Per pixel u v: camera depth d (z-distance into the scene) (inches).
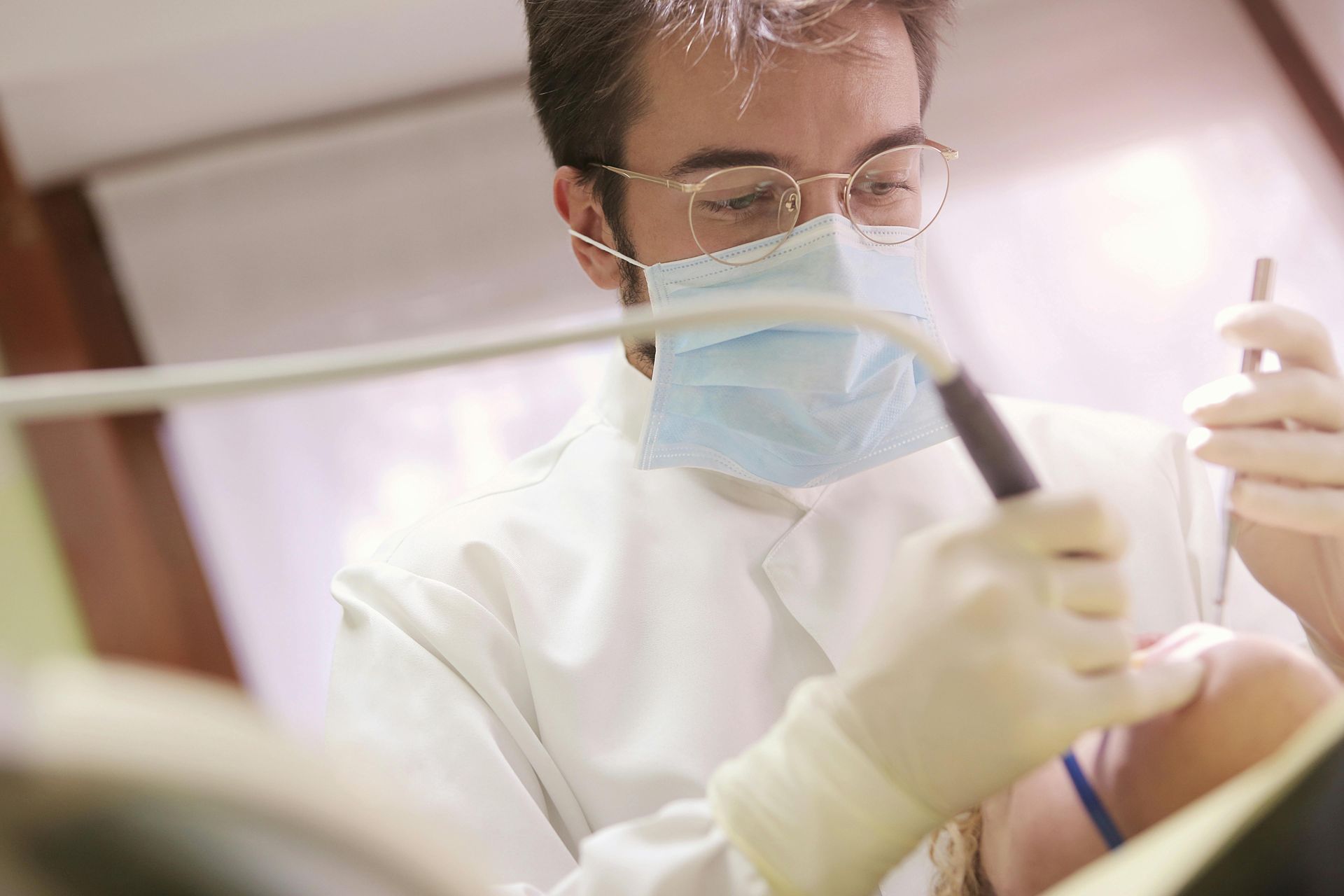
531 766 43.6
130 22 109.7
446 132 136.6
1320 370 36.9
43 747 10.3
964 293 139.6
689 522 48.2
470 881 13.2
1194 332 137.3
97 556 114.5
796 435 46.8
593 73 48.1
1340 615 38.4
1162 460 51.8
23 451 113.7
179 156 135.0
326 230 135.0
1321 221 138.3
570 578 47.8
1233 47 141.9
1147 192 139.9
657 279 46.6
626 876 30.8
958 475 51.8
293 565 130.2
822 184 45.4
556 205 54.4
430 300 135.2
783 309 21.3
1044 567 27.7
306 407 132.7
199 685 13.5
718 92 44.9
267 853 11.1
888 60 46.2
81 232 133.3
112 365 131.6
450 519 51.1
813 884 28.8
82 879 10.3
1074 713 26.8
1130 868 19.9
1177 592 48.6
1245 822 18.9
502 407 134.0
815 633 45.4
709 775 42.5
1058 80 141.1
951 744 27.7
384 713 43.5
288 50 118.7
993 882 34.6
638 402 52.1
